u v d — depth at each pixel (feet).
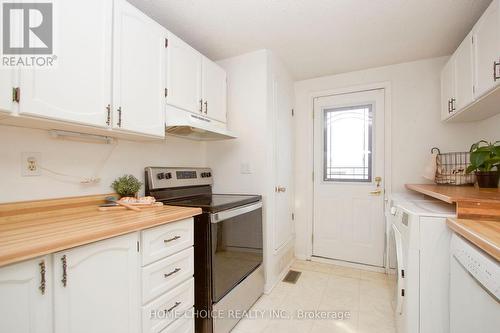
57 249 2.68
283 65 8.57
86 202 4.75
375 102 8.89
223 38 6.81
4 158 3.80
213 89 7.02
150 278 3.85
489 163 5.74
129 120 4.51
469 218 3.92
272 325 5.65
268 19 5.95
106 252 3.26
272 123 7.67
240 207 5.91
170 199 6.29
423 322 4.19
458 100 6.22
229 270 5.49
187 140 7.53
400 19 5.92
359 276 8.29
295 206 10.06
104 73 4.09
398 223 5.21
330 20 5.99
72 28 3.64
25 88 3.16
